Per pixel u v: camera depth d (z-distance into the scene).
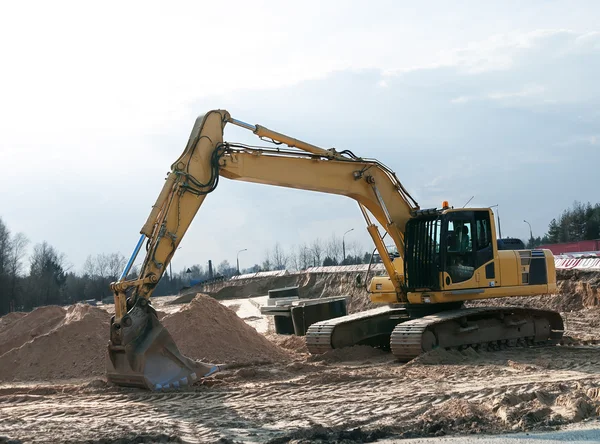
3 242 70.81
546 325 18.52
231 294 71.50
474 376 13.28
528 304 31.55
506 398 9.98
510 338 17.64
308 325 23.47
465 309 17.22
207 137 13.70
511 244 18.52
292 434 8.55
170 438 8.41
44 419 10.08
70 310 18.84
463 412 9.43
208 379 13.29
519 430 8.55
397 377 13.34
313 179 15.88
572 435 8.16
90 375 15.26
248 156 14.57
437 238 16.72
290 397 11.51
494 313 17.22
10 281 70.50
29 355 15.83
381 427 8.84
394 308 19.12
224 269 171.75
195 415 10.12
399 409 10.22
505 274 17.33
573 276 31.48
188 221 13.28
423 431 8.64
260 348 17.27
